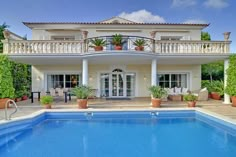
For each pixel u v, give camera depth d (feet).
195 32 62.18
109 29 60.39
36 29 59.67
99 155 21.03
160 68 63.36
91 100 54.08
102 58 48.26
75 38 60.85
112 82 62.80
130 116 38.96
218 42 48.08
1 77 41.09
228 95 48.01
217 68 83.71
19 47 45.93
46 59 49.14
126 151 22.20
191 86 63.82
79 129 30.96
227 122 29.94
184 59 51.34
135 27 61.11
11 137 27.32
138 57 46.65
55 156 20.71
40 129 30.94
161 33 61.46
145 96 63.10
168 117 39.01
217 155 20.95
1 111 37.58
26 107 42.24
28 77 67.41
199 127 32.17
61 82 62.54
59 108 41.06
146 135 28.09
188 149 22.77
